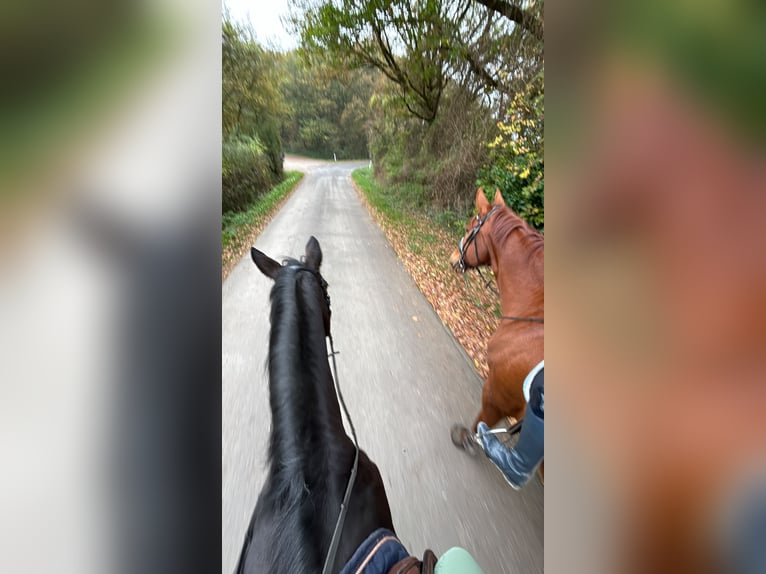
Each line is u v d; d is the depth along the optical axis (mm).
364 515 1448
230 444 2789
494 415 2555
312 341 1720
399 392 3375
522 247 2609
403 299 4707
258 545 1320
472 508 2477
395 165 8773
